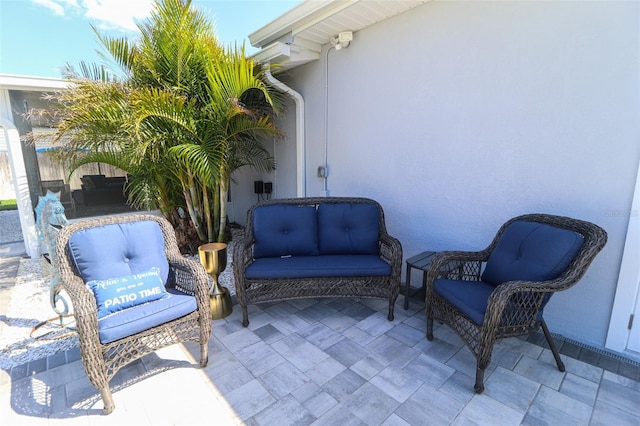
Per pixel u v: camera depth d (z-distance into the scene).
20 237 6.23
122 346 1.84
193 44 3.48
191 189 4.20
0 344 2.42
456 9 2.66
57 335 2.56
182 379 2.00
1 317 2.91
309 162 4.36
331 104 3.92
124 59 3.69
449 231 2.98
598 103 2.04
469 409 1.75
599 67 2.02
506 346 2.32
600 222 2.12
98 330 1.70
